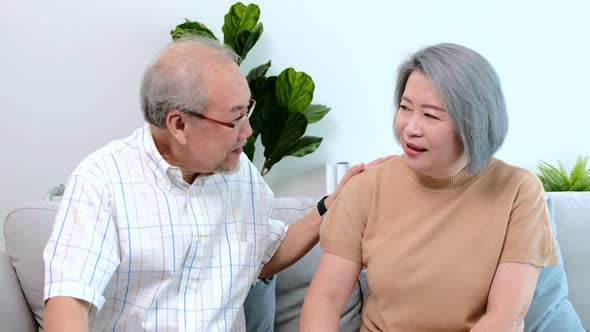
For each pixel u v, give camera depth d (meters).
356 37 3.06
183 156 1.49
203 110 1.41
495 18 3.04
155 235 1.49
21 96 3.07
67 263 1.37
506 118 1.46
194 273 1.54
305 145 2.91
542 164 3.11
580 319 2.01
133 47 3.06
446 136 1.42
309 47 3.08
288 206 2.02
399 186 1.60
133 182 1.50
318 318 1.54
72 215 1.42
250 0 3.06
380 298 1.59
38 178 3.11
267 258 1.73
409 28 3.05
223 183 1.61
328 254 1.63
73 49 3.05
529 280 1.49
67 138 3.09
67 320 1.31
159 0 3.04
